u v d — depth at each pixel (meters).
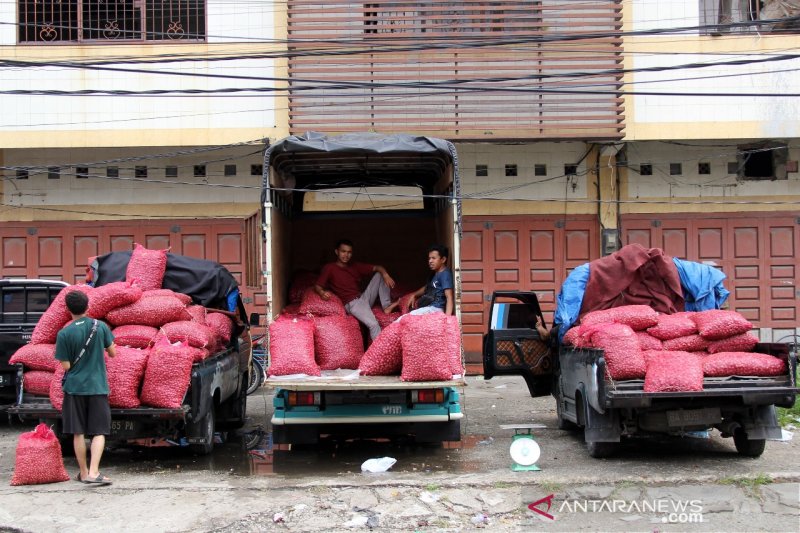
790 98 14.34
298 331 8.29
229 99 14.34
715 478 7.28
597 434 8.00
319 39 13.60
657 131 14.37
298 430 8.46
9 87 14.27
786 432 9.16
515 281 15.09
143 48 14.34
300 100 14.27
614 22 14.08
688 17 14.38
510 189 15.07
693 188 15.06
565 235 15.11
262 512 6.58
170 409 7.84
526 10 14.26
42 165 14.92
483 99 14.12
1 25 14.36
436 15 14.33
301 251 11.37
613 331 7.80
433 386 7.65
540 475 7.54
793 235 15.05
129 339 8.18
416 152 8.84
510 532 6.13
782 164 15.12
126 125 14.28
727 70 14.41
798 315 14.97
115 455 8.95
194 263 9.88
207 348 8.76
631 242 15.04
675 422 7.79
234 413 10.45
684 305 8.92
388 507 6.69
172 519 6.43
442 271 9.05
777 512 6.46
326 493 7.11
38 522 6.37
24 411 8.09
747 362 7.63
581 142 15.01
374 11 13.95
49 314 8.52
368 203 14.10
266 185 8.67
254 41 14.09
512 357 9.82
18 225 14.96
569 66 14.24
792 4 14.48
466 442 9.38
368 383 7.66
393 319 9.51
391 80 14.24
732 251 15.04
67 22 14.55
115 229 14.98
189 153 14.39
